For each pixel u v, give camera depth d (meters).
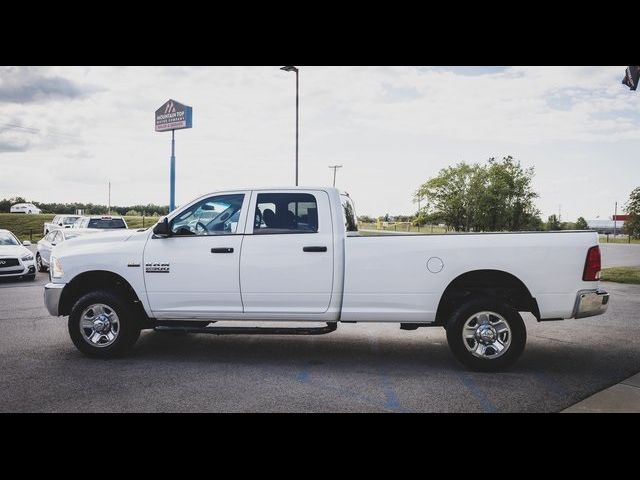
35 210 62.34
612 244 48.72
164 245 6.42
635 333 8.08
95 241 6.71
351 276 6.03
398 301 5.99
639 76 11.10
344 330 8.38
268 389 5.12
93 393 4.98
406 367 5.98
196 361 6.27
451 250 5.88
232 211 6.47
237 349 6.96
